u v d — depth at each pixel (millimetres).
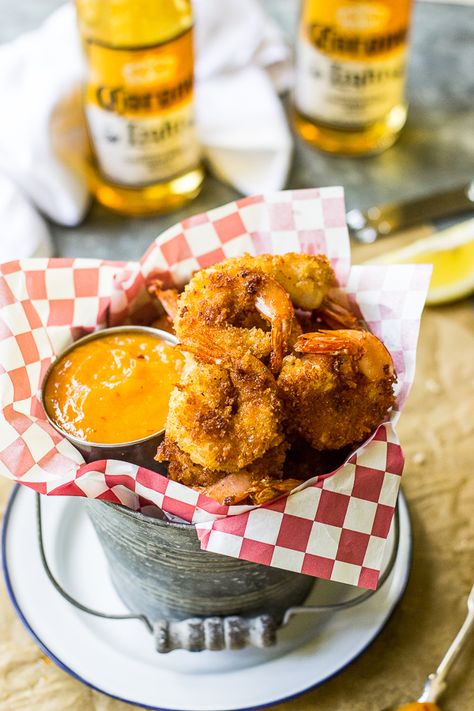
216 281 342
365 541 326
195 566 336
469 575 403
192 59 515
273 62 612
